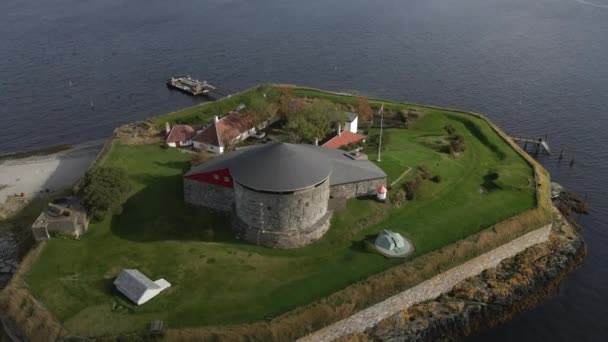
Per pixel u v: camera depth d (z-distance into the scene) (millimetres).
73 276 55906
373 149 87562
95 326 49125
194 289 54000
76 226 61969
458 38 196875
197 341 47875
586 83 144125
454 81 148875
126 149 88062
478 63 165125
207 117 106812
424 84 146875
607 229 76562
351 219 65375
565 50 177875
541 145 106000
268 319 50031
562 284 64375
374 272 56844
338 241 62188
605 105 128125
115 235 63156
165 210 68000
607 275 66312
